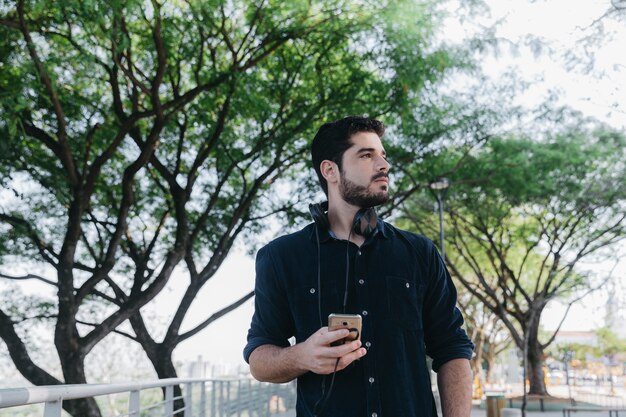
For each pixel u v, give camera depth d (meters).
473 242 28.06
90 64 10.48
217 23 12.81
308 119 13.68
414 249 2.09
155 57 13.16
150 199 15.57
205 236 15.61
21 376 11.62
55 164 13.09
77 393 3.03
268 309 2.09
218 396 8.88
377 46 12.86
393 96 13.34
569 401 27.06
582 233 24.11
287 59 14.11
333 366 1.76
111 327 10.95
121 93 14.45
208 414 8.40
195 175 13.31
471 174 19.73
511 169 19.53
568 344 72.44
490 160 19.66
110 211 14.96
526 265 29.83
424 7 12.13
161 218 15.37
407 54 12.43
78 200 10.91
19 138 11.82
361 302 1.97
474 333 35.84
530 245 26.02
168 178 13.02
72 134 13.29
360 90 13.40
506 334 40.91
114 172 14.98
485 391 36.31
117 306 14.70
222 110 12.86
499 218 24.20
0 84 10.65
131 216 15.14
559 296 25.23
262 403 13.93
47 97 11.91
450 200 23.14
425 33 12.36
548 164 19.91
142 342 13.37
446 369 2.04
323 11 12.54
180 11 12.59
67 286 10.60
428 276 2.08
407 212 23.78
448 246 28.77
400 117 13.99
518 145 19.73
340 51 13.73
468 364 2.04
